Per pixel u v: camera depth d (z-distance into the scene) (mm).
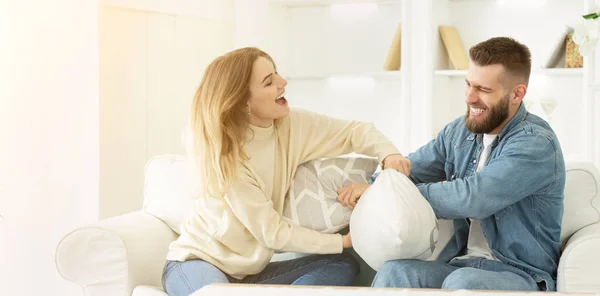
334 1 4582
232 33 4449
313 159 2352
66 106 3461
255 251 2229
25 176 3445
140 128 3988
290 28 4848
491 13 4266
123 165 3900
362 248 2131
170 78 4145
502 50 2133
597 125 3740
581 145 4043
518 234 2127
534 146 2092
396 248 2051
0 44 3408
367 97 4691
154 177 2629
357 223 2139
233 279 2256
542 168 2082
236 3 4445
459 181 2123
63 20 3443
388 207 2066
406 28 4250
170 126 4164
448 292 1466
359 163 2350
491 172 2088
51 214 3463
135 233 2350
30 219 3449
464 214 2105
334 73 4738
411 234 2037
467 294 1458
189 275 2156
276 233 2162
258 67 2203
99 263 2283
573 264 2014
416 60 4238
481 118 2162
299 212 2266
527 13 4172
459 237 2283
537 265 2111
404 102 4277
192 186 2516
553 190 2115
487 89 2139
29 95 3443
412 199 2078
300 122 2354
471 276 1937
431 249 2111
